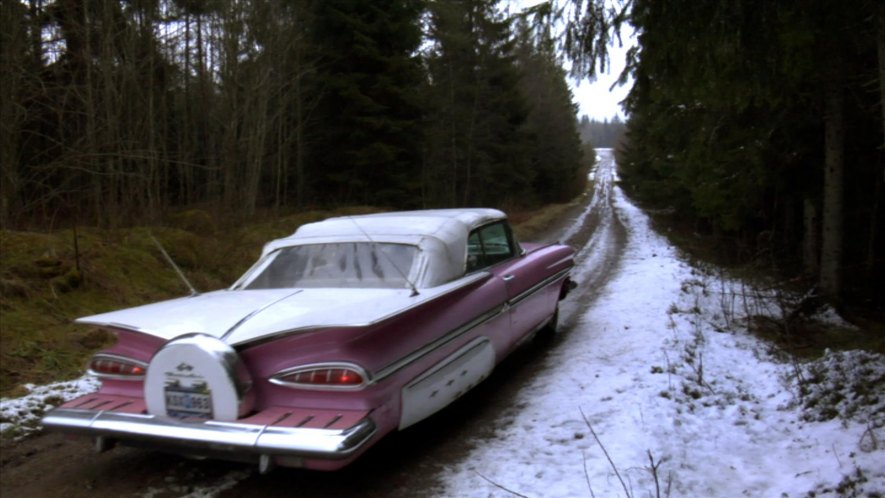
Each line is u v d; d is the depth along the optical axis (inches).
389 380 144.0
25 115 489.1
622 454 161.3
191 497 147.4
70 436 148.0
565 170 2261.3
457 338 177.9
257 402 140.9
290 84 928.9
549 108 1951.3
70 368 261.7
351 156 956.0
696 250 788.6
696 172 524.1
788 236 663.8
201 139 949.2
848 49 258.5
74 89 562.9
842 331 353.4
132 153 581.6
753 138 436.1
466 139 1355.8
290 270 193.5
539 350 280.8
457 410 206.2
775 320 348.5
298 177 1013.8
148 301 376.2
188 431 134.7
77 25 563.2
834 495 139.3
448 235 196.9
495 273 220.4
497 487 147.0
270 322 147.2
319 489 150.4
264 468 131.0
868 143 430.6
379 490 149.0
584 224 1226.6
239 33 829.8
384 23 943.0
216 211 695.7
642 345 273.3
